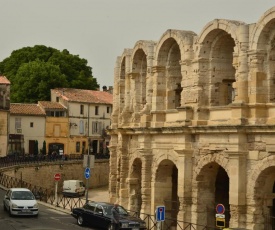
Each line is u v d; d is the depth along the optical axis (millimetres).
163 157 48969
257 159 39094
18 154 102375
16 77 122938
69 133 117875
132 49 56750
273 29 39344
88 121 120812
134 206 55281
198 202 44562
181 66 47188
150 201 51312
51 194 82625
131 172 55531
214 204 45000
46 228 44250
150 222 50062
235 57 41156
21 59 129125
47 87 121375
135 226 43094
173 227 50312
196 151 44688
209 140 43062
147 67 52719
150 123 51562
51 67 122688
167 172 50438
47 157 93562
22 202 50562
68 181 83688
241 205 39594
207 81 45062
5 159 86688
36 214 51188
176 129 46094
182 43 46875
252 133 39344
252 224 39188
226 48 45250
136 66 56406
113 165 61844
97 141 122250
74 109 118625
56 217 51812
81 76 129250
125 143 56938
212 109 43844
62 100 118250
